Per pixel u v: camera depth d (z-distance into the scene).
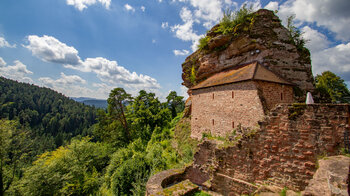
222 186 8.49
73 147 24.28
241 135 8.46
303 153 6.23
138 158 14.79
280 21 16.81
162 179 8.69
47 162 23.81
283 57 15.40
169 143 21.00
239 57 17.44
